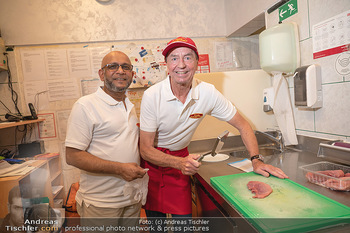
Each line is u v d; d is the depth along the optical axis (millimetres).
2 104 2051
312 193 823
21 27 2004
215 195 964
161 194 1245
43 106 2113
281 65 1395
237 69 2336
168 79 1126
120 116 1137
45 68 2088
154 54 2201
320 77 1256
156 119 1122
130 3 2125
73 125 1051
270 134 1689
